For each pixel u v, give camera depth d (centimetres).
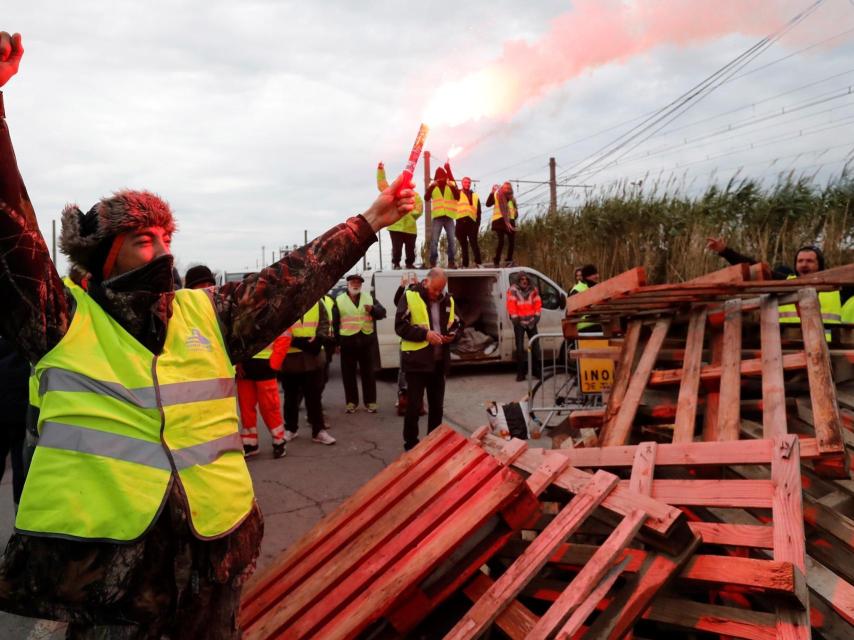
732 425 362
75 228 160
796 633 225
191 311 164
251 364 629
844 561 279
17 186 138
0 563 147
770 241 1162
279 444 647
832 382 343
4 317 143
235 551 161
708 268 1201
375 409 870
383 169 994
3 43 129
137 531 143
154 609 146
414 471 306
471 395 955
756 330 462
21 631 341
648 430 429
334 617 240
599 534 290
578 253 1481
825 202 1133
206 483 154
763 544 258
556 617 227
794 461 277
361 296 855
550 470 313
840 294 531
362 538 273
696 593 277
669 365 483
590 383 711
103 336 153
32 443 154
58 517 141
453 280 1266
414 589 239
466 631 229
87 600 142
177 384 155
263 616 255
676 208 1335
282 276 175
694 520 309
